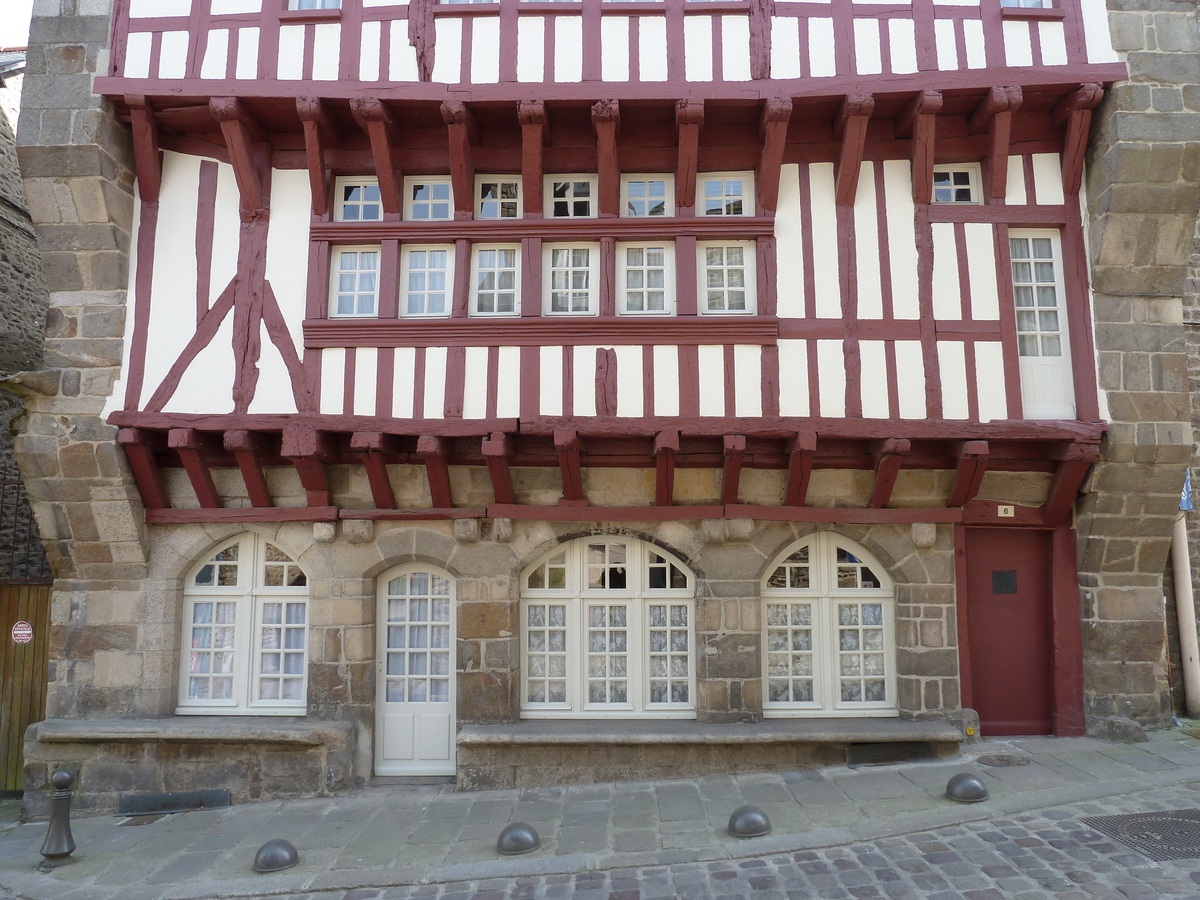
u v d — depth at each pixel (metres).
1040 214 7.21
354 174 7.53
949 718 7.18
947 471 7.34
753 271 7.26
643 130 7.34
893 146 7.29
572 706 7.37
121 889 5.23
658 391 7.01
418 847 5.70
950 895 4.54
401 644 7.49
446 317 7.17
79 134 6.95
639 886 4.90
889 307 7.13
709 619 7.25
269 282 7.25
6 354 10.09
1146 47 6.97
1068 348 7.21
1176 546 8.29
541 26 7.14
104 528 7.22
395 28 7.15
